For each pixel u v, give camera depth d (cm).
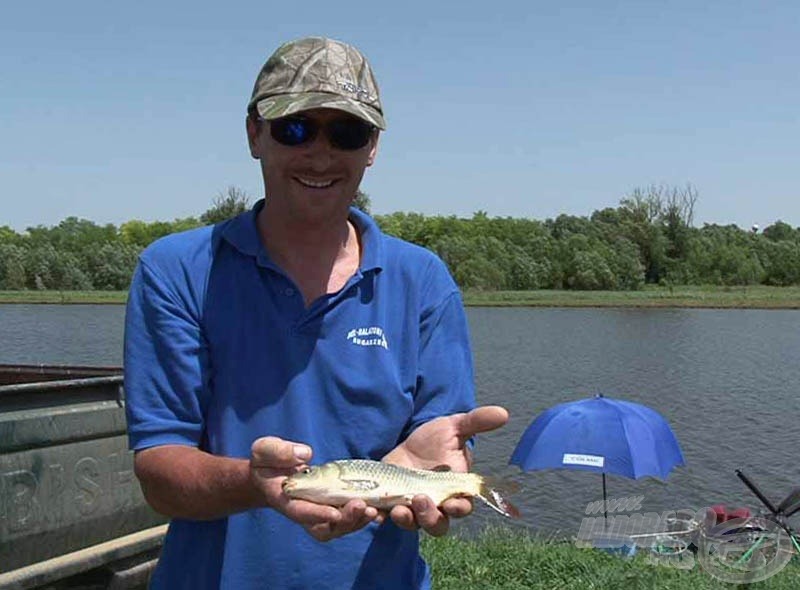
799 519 1163
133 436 246
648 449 920
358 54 257
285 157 249
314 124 246
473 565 725
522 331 5525
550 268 9375
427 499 227
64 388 395
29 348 3859
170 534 261
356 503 217
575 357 3916
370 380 253
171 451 238
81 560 394
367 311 258
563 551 762
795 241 11050
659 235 9706
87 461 403
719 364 3681
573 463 902
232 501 224
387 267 263
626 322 6400
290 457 213
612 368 3506
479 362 3697
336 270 260
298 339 252
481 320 6550
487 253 9381
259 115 253
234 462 223
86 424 402
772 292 9250
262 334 252
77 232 10588
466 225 10725
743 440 1964
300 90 247
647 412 966
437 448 249
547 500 1334
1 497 367
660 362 3756
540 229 10294
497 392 2805
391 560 256
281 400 249
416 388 266
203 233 261
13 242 9494
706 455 1780
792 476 1594
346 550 250
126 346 253
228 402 250
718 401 2639
